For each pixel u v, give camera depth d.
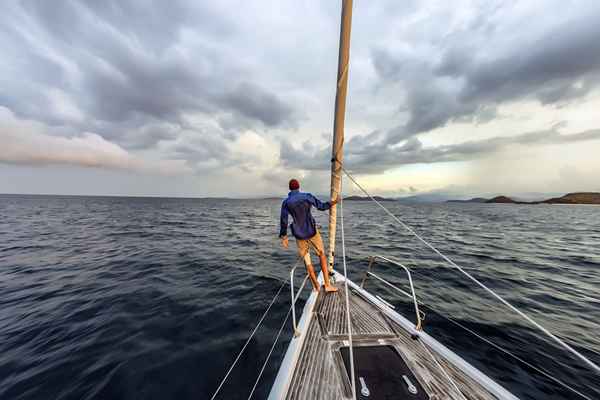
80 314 5.00
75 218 24.05
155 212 33.50
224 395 3.19
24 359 3.74
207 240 13.12
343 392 2.10
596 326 4.64
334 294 3.81
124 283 6.66
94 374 3.46
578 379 3.34
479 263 8.68
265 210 43.47
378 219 26.05
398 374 2.26
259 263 8.75
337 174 3.79
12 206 43.81
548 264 8.67
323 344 2.70
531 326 4.57
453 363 2.42
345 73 3.11
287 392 2.12
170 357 3.79
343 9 2.92
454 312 5.04
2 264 8.51
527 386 3.24
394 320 3.15
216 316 4.98
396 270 7.83
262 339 4.27
